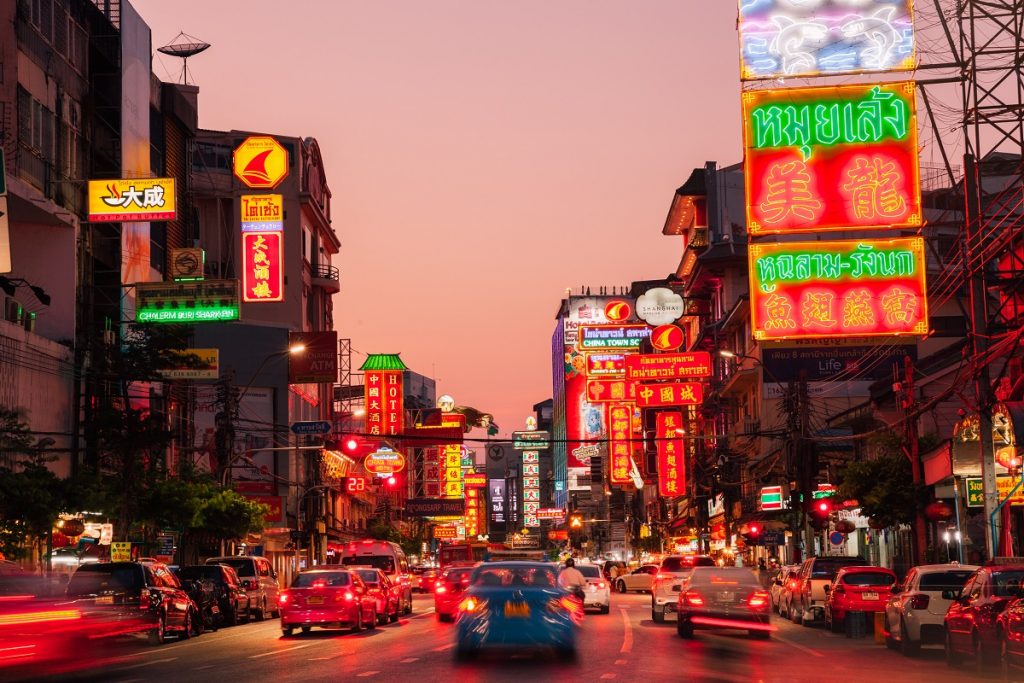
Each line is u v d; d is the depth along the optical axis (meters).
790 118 37.25
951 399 47.00
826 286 37.19
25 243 47.50
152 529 48.16
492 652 23.39
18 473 35.91
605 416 104.75
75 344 47.44
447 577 41.47
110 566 28.02
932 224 36.66
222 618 40.12
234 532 51.22
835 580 33.22
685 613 30.64
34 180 47.28
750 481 72.88
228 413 52.50
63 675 18.27
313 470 90.12
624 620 40.59
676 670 21.39
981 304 31.94
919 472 39.81
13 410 38.22
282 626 34.34
